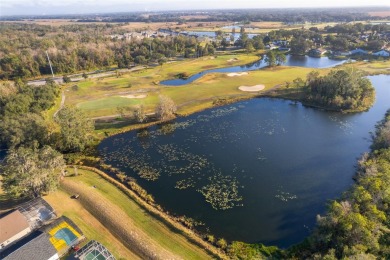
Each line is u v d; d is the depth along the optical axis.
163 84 129.75
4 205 52.72
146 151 73.31
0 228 43.19
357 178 57.12
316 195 55.00
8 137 73.69
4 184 52.22
